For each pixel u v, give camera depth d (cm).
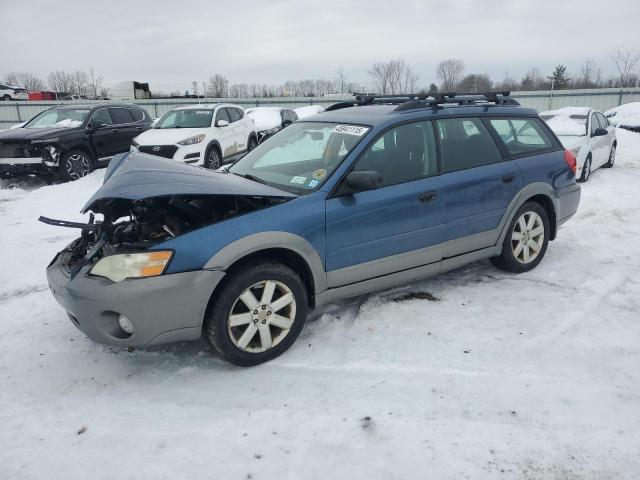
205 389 305
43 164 1002
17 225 714
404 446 249
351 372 317
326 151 381
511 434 256
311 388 302
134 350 353
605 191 862
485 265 498
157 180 312
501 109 460
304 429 264
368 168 361
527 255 473
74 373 327
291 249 325
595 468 233
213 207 350
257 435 261
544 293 429
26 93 3862
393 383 303
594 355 329
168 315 294
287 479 230
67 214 782
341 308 405
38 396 303
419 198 377
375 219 358
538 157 465
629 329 364
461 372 312
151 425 272
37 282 491
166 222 338
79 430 270
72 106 1159
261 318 324
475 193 411
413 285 449
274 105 3189
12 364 338
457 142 416
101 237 329
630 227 630
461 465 236
